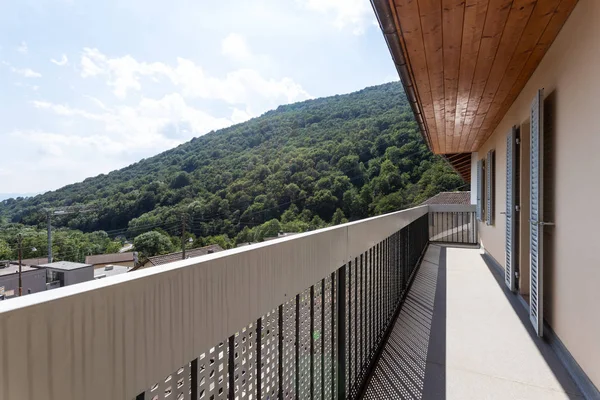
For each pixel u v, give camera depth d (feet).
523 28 7.38
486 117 14.89
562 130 7.38
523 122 11.18
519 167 11.82
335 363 4.90
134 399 1.76
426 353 7.50
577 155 6.54
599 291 5.62
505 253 13.25
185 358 2.08
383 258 8.38
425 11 6.69
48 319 1.39
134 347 1.76
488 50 8.41
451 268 16.25
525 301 10.59
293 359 3.66
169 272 1.99
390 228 8.93
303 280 3.80
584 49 6.21
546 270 8.38
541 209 7.99
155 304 1.89
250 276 2.79
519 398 5.89
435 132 18.15
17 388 1.28
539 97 8.01
